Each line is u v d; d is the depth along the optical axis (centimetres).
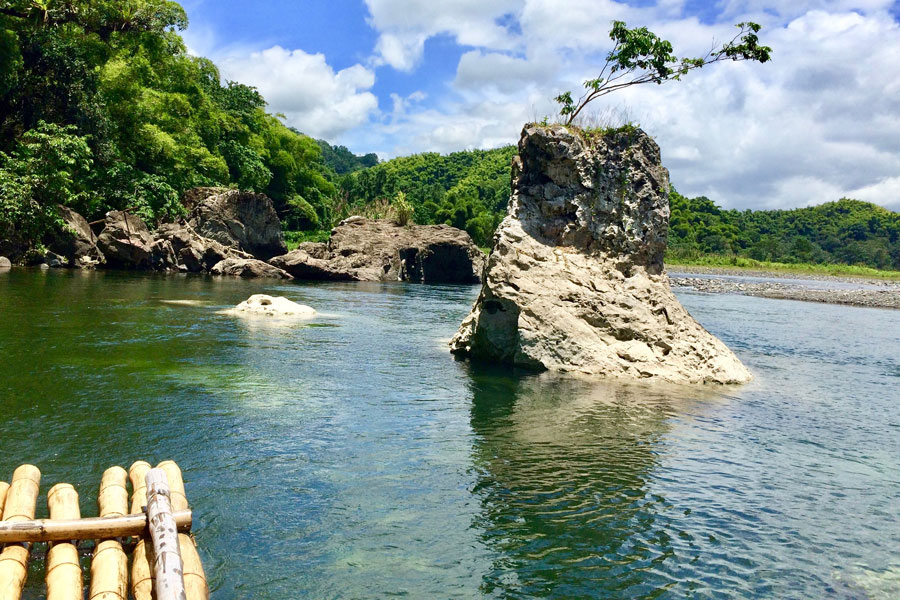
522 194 1247
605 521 499
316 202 6475
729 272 9006
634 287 1206
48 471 527
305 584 392
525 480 578
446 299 2583
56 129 2645
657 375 1073
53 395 746
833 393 1054
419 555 434
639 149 1270
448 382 970
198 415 708
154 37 3831
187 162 3919
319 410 767
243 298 1961
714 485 589
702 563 441
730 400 948
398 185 11981
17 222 2541
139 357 983
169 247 3027
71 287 1897
